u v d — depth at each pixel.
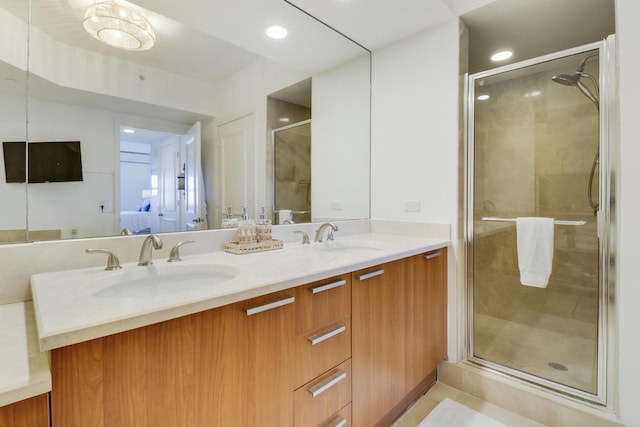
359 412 1.23
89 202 1.17
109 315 0.63
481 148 1.96
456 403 1.65
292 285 0.95
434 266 1.73
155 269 1.10
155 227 1.35
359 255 1.33
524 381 1.62
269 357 0.91
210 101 1.54
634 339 1.29
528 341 1.92
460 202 1.85
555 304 1.85
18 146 1.02
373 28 1.91
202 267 1.18
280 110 1.84
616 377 1.37
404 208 2.07
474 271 1.95
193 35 1.46
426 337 1.65
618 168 1.32
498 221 2.01
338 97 2.11
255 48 1.71
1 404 0.50
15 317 0.83
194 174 1.48
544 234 1.80
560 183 1.80
